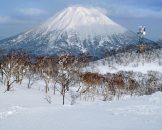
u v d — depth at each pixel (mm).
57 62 126625
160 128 28672
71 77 118562
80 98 115812
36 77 142125
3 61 120125
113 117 35531
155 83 162500
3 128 32125
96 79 128625
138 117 34719
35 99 102062
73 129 29828
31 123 34000
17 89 117375
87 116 37094
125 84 139875
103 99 119750
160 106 40688
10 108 53594
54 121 34438
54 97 110688
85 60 173625
